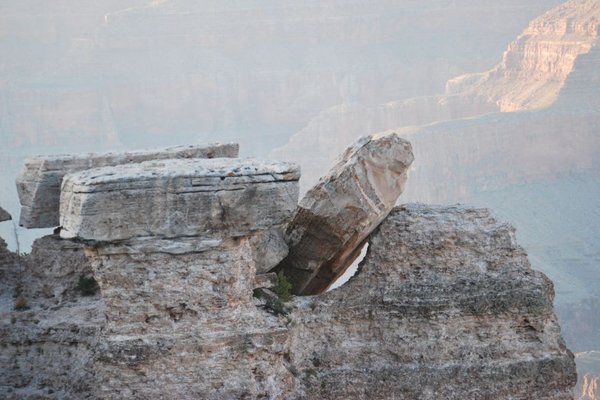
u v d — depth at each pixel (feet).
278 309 207.31
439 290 211.00
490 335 211.00
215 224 185.98
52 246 219.82
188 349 188.55
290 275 227.81
